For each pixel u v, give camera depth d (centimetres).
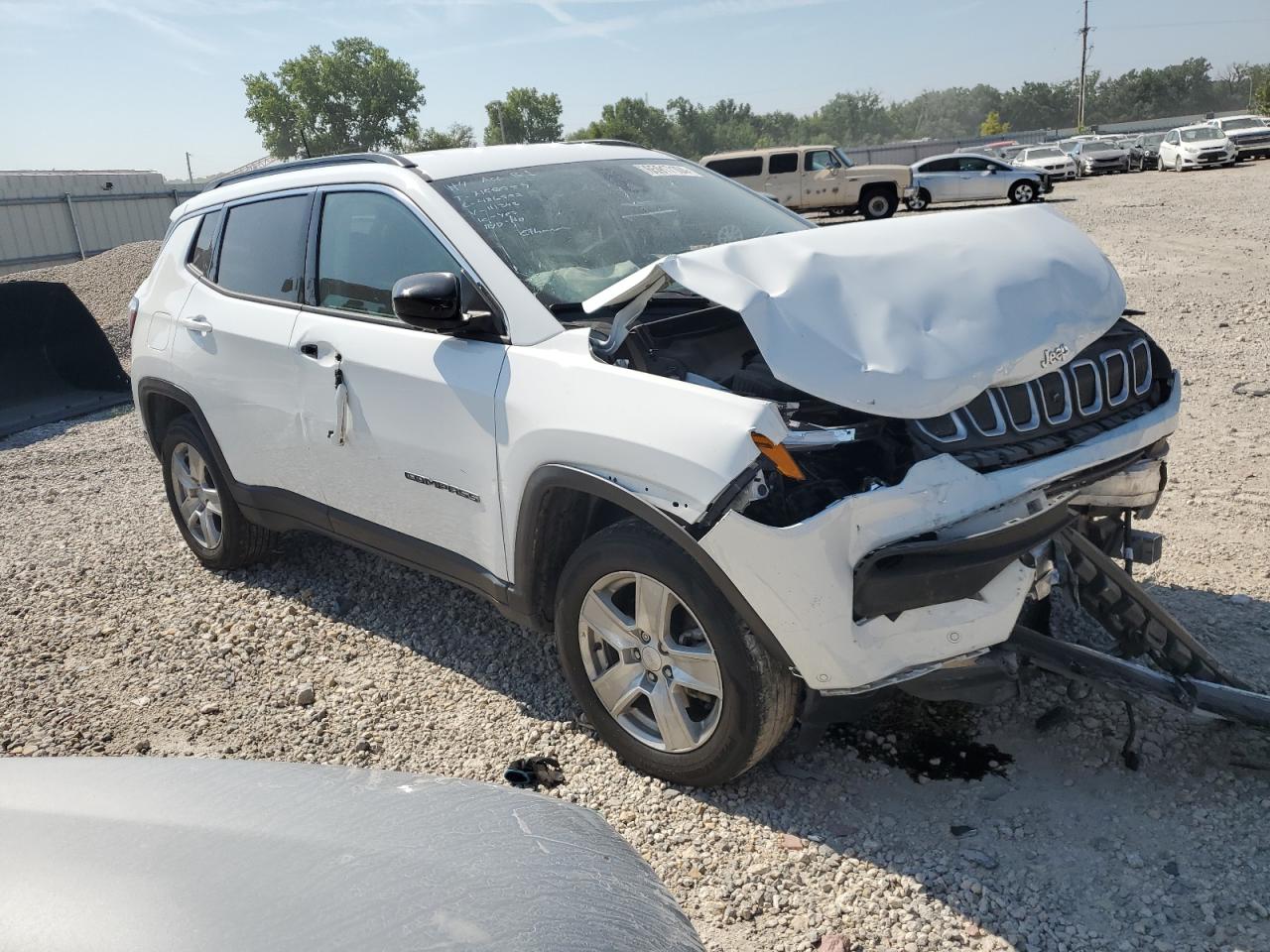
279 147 8281
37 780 168
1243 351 784
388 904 140
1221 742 309
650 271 289
